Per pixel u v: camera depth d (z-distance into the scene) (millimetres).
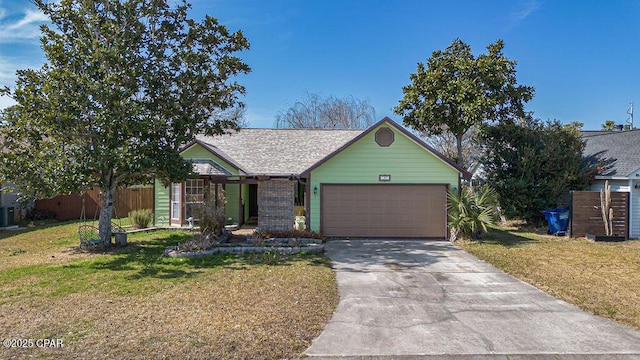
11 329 5160
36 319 5543
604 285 7691
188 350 4570
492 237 14141
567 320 5793
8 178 9773
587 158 17484
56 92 9805
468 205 13266
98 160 9805
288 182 13906
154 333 5047
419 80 19500
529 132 16891
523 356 4617
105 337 4910
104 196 11648
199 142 16141
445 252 11383
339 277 8336
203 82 11586
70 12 10680
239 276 8172
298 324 5480
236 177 14320
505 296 7016
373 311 6160
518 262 9797
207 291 7004
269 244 11961
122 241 11875
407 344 4906
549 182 16203
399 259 10336
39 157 9844
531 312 6152
